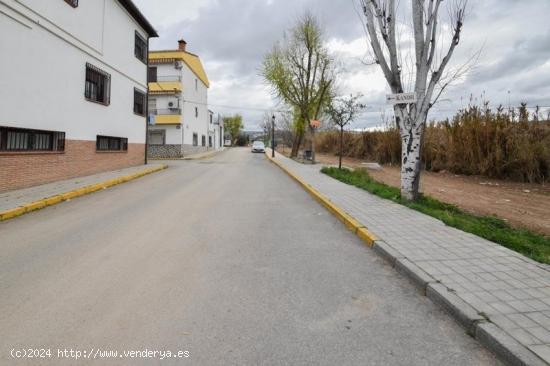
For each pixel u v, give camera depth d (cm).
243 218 698
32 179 990
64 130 1123
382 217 651
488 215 701
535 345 247
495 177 1320
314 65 2388
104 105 1408
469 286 345
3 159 880
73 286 367
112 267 423
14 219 678
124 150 1652
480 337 271
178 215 721
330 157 3023
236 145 8962
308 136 3062
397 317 310
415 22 754
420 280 367
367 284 381
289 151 4559
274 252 486
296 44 2381
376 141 2362
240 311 318
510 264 406
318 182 1196
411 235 529
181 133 3019
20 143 960
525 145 1202
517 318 284
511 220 661
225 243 525
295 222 668
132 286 369
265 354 254
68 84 1140
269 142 6744
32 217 697
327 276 402
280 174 1659
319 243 532
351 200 833
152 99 2994
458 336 281
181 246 509
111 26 1449
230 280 387
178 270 415
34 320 298
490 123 1345
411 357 252
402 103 781
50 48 1038
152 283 377
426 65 762
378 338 276
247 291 360
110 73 1457
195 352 256
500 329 267
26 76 936
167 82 2947
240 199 924
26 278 388
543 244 493
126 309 319
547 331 265
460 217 651
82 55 1223
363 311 321
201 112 3838
